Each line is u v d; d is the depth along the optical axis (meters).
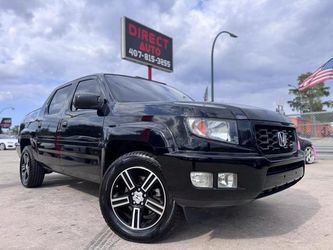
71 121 4.62
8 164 11.34
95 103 3.94
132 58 16.69
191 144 3.04
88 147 4.12
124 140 3.48
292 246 3.20
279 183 3.36
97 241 3.38
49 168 5.58
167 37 19.28
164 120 3.25
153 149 3.20
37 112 6.26
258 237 3.45
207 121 3.08
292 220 4.02
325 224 3.86
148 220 3.38
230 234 3.53
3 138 26.42
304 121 12.26
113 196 3.49
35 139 5.77
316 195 5.38
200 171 2.97
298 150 3.89
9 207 4.74
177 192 3.07
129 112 3.65
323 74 15.90
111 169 3.48
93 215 4.29
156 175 3.23
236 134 3.08
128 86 4.47
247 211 4.40
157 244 3.26
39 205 4.82
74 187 6.12
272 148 3.33
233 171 2.97
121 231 3.37
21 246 3.28
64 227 3.83
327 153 11.50
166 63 19.17
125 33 16.34
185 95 5.24
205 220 4.00
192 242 3.30
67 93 5.25
